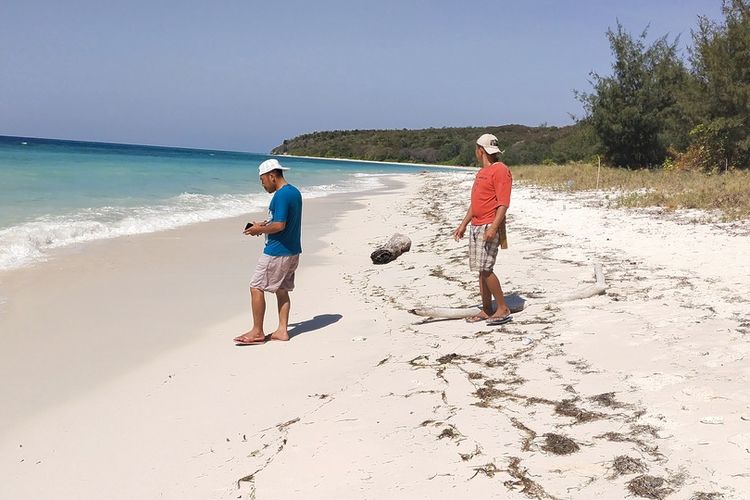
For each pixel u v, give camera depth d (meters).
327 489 3.02
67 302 7.05
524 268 8.06
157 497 3.12
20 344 5.58
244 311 6.98
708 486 2.68
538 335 5.18
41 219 12.79
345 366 4.87
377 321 6.27
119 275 8.56
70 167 29.12
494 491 2.85
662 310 5.53
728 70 21.34
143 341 5.75
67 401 4.36
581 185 20.17
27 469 3.45
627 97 28.86
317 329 6.11
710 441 3.03
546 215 13.45
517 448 3.22
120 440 3.75
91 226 12.20
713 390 3.62
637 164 29.22
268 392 4.41
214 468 3.36
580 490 2.79
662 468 2.87
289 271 5.78
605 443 3.17
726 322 5.00
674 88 25.78
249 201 20.77
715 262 7.42
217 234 12.91
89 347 5.55
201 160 61.22
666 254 8.20
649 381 3.89
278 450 3.48
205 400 4.33
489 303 5.91
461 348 5.05
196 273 8.96
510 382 4.16
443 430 3.52
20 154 38.97
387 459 3.24
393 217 16.75
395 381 4.39
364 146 128.88
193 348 5.57
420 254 10.14
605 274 7.34
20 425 3.98
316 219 16.44
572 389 3.92
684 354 4.32
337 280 8.58
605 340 4.83
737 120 21.19
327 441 3.52
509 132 110.94
